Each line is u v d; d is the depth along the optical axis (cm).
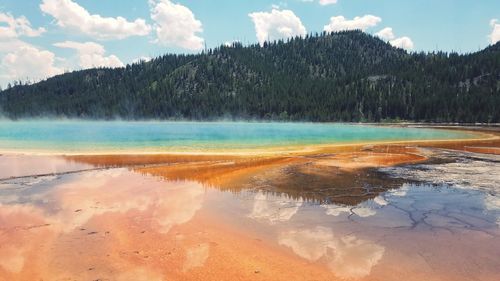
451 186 1092
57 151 1853
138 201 889
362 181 1162
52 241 624
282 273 514
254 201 902
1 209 809
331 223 734
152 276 502
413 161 1620
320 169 1383
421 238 652
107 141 2531
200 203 880
